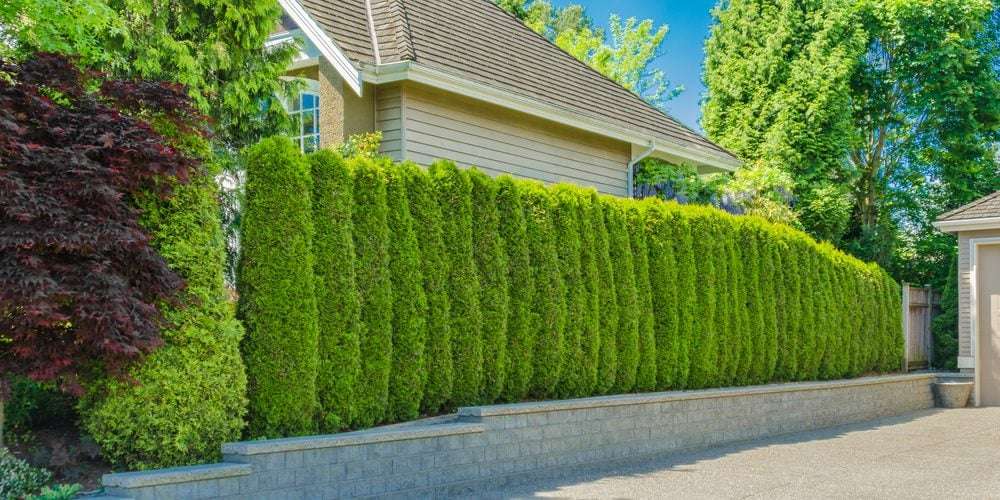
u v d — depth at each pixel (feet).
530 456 29.22
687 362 39.45
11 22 30.99
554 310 32.96
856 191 80.53
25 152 19.62
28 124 20.85
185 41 34.14
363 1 44.19
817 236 72.79
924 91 76.69
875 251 72.18
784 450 36.50
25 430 23.41
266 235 24.22
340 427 25.84
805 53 75.00
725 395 38.78
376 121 39.17
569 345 33.73
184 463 21.85
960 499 25.88
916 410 55.93
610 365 35.50
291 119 38.19
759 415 41.34
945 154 78.38
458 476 26.66
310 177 25.35
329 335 25.44
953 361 63.31
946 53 73.77
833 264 51.83
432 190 29.58
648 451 34.32
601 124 47.37
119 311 19.48
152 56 32.89
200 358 22.27
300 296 24.34
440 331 29.04
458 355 29.78
